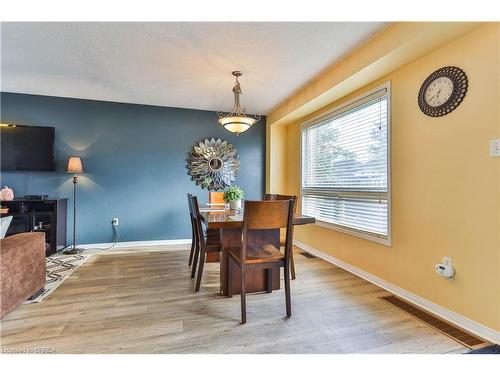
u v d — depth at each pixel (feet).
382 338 5.68
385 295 7.91
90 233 13.62
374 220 9.09
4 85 11.49
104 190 13.78
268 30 7.29
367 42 7.86
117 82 11.07
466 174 6.10
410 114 7.62
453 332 5.91
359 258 9.65
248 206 6.37
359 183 9.90
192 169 15.06
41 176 12.93
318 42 7.88
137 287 8.44
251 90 11.94
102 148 13.71
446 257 6.54
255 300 7.54
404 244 7.78
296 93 12.28
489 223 5.65
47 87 11.71
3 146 12.15
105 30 7.30
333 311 6.88
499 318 5.47
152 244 14.46
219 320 6.41
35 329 5.94
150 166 14.44
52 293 7.90
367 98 9.39
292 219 6.75
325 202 12.05
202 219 8.26
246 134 16.17
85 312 6.74
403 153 7.85
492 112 5.59
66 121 13.17
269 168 16.02
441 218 6.68
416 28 6.29
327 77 9.98
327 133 12.01
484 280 5.73
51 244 11.94
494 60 5.56
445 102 6.56
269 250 7.30
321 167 12.46
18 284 6.52
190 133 15.10
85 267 10.43
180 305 7.20
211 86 11.46
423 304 7.13
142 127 14.30
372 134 9.27
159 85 11.41
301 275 9.64
